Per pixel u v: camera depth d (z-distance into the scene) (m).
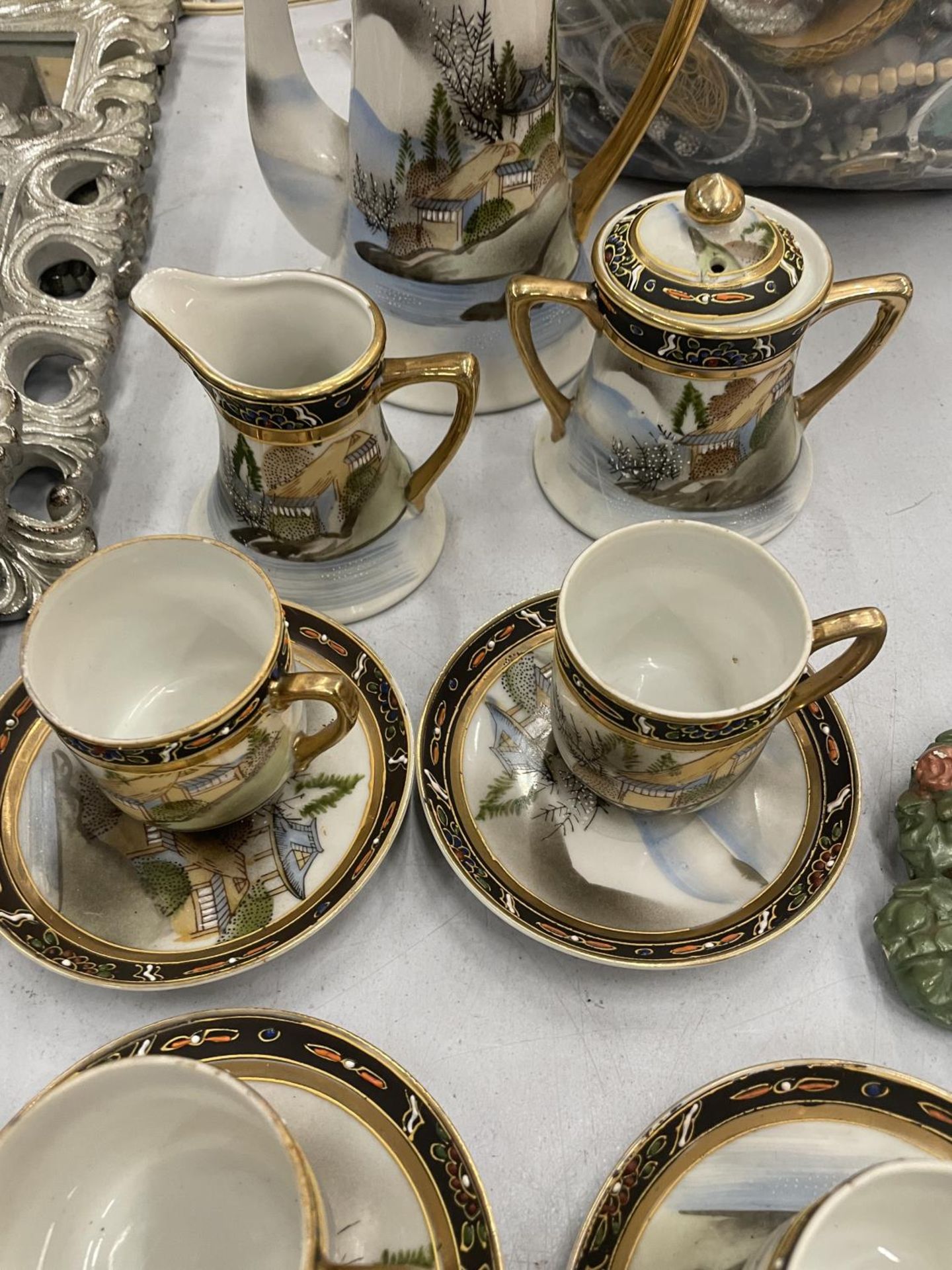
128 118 0.69
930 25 0.58
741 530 0.55
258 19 0.49
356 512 0.50
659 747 0.39
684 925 0.42
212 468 0.60
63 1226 0.33
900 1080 0.37
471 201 0.50
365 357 0.44
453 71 0.45
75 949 0.41
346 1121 0.36
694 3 0.46
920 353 0.66
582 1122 0.41
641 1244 0.34
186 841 0.44
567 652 0.39
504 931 0.45
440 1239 0.34
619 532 0.42
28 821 0.45
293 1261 0.33
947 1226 0.30
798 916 0.41
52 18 0.74
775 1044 0.43
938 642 0.54
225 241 0.71
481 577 0.56
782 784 0.46
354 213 0.53
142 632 0.45
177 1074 0.30
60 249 0.64
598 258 0.47
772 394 0.49
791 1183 0.35
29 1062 0.42
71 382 0.61
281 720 0.41
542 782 0.46
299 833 0.44
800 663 0.38
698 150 0.68
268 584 0.40
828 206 0.73
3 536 0.53
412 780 0.45
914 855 0.45
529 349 0.52
